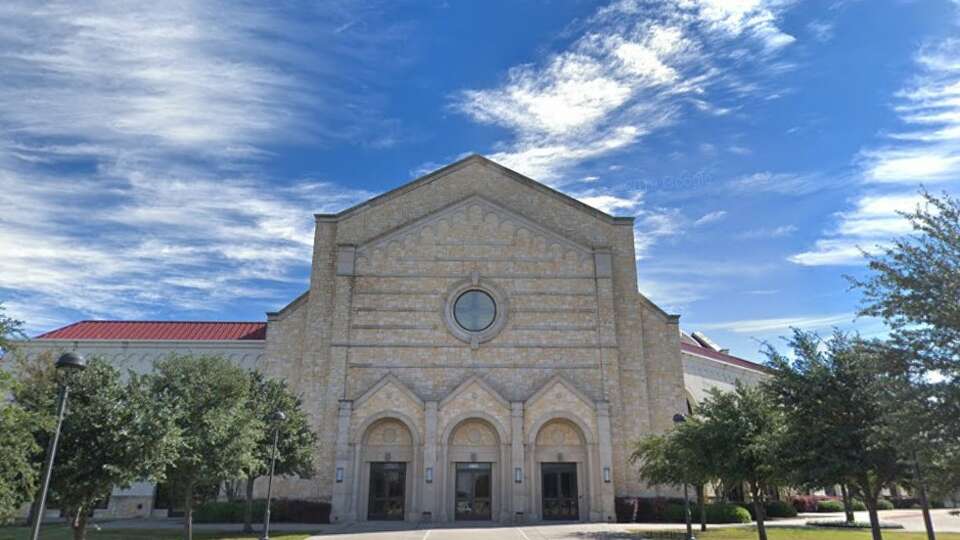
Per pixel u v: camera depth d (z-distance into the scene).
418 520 33.75
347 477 34.44
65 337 42.66
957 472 15.35
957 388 15.12
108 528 30.34
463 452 35.50
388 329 37.66
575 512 34.97
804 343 19.66
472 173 41.69
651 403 37.97
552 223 40.81
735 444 22.56
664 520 34.38
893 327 17.00
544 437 36.06
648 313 39.50
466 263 39.06
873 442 17.12
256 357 41.50
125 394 18.22
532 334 37.84
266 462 28.92
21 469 14.39
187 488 23.16
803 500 46.84
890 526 32.81
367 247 39.03
